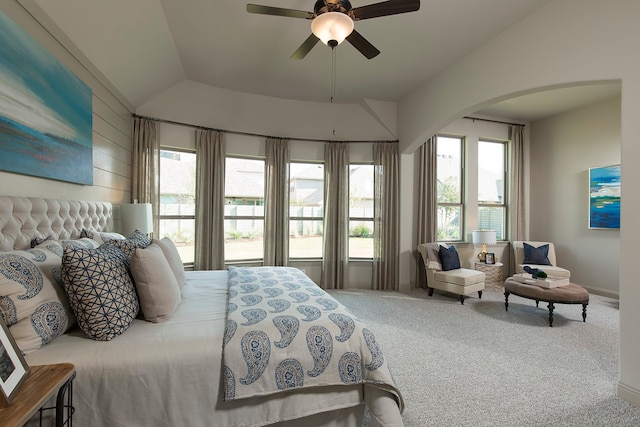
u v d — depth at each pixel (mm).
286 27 3062
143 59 3193
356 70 3967
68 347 1354
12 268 1301
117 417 1295
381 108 5008
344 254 5066
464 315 3670
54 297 1418
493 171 5777
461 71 3658
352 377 1530
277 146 4902
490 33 3133
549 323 3369
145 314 1659
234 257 4891
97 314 1413
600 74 2236
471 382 2189
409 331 3143
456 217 5543
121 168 3504
